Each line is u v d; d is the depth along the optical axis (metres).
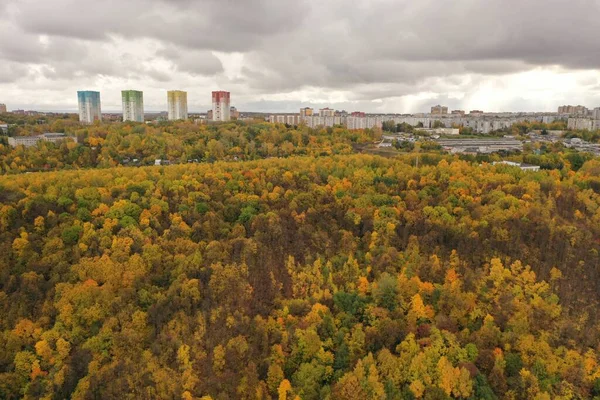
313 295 116.50
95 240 125.62
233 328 106.81
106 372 96.06
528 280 119.62
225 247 127.81
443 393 92.00
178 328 105.12
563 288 119.62
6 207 130.38
